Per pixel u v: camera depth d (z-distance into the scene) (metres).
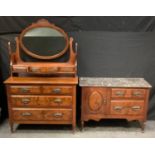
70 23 2.98
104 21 2.97
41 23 2.81
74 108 2.69
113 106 2.77
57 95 2.66
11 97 2.66
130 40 3.03
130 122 3.15
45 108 2.70
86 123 3.09
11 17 2.96
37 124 3.05
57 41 2.89
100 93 2.73
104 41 3.03
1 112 3.16
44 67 2.80
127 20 2.96
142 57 3.09
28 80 2.68
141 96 2.74
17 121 2.74
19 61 2.90
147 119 3.22
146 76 3.15
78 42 3.03
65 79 2.75
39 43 2.88
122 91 2.72
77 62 3.10
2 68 3.13
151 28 2.99
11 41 3.04
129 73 3.15
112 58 3.09
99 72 3.14
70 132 2.86
